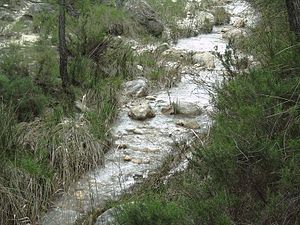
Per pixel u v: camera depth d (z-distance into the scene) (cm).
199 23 1395
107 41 898
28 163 527
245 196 380
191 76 940
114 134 685
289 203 357
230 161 390
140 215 346
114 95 785
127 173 584
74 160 579
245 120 420
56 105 708
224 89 570
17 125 596
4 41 975
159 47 1108
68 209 510
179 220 345
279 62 477
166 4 1539
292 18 479
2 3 1182
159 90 872
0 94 648
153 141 668
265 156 380
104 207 502
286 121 415
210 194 405
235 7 1606
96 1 1233
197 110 762
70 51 876
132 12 1252
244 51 852
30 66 821
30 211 495
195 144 604
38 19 1088
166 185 509
